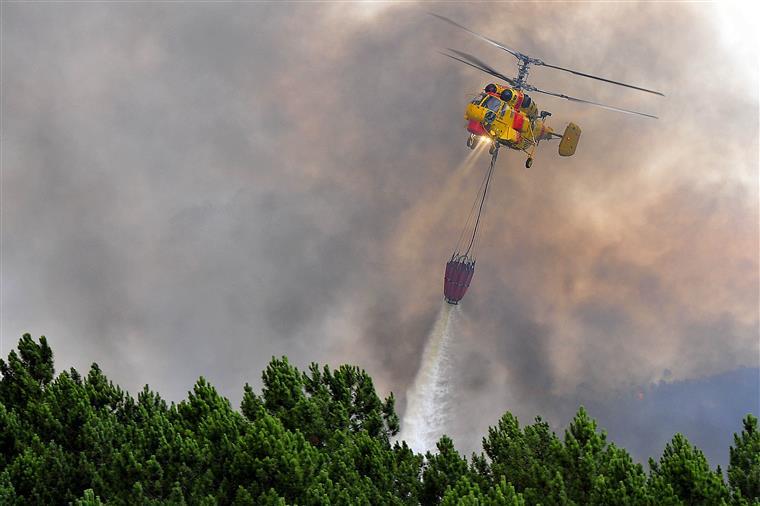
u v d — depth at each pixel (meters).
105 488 46.31
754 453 49.19
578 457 48.62
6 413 51.12
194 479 47.72
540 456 51.84
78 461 50.44
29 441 50.97
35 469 46.84
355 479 49.00
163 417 51.19
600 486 46.12
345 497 45.66
